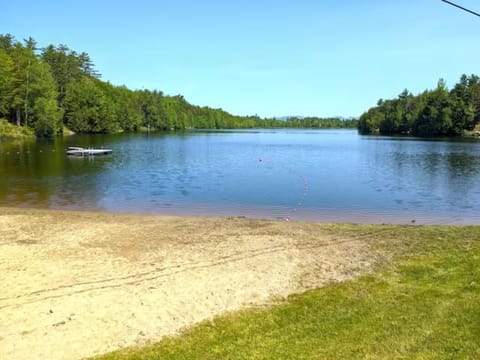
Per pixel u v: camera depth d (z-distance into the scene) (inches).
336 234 551.5
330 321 299.0
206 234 552.4
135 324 307.1
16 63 2967.5
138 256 455.8
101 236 541.0
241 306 336.2
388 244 500.1
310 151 2203.5
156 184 1063.6
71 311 325.1
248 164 1544.0
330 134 5339.6
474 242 498.6
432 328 278.5
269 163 1588.3
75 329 299.0
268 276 398.6
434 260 428.8
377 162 1627.7
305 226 604.4
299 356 252.7
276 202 853.2
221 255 459.2
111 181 1103.0
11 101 2822.3
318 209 789.2
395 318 296.7
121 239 526.3
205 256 455.8
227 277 395.5
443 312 301.3
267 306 335.0
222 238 531.2
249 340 277.6
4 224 610.9
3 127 2706.7
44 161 1544.0
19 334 291.1
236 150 2237.9
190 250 477.7
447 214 751.1
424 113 4200.3
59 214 700.0
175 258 449.1
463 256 436.8
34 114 2955.2
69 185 1037.8
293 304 335.9
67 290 362.6
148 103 5428.2
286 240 521.0
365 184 1084.5
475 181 1135.0
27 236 540.7
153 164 1507.1
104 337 288.7
